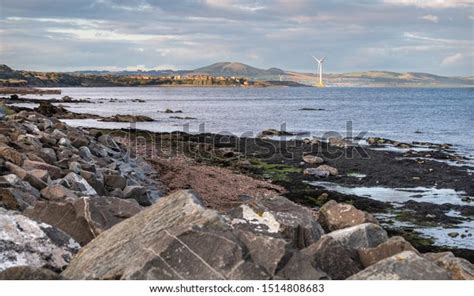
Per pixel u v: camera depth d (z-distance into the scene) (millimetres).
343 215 11195
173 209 8406
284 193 23031
